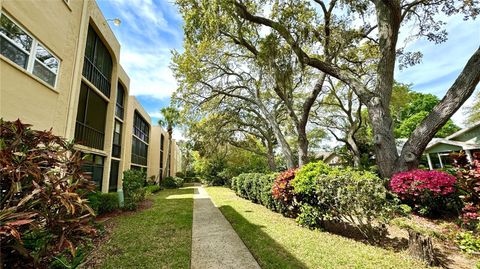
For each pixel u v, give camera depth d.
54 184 2.14
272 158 19.03
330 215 5.29
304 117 11.63
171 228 6.27
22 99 5.04
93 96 8.95
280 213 7.88
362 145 19.31
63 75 6.59
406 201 5.96
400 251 4.01
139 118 19.03
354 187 4.62
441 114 6.70
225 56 13.32
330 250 4.12
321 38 10.10
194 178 37.16
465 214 4.23
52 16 6.08
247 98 14.62
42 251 2.03
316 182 5.34
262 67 11.02
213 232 5.82
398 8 7.25
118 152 12.20
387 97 7.89
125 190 10.59
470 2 7.99
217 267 3.67
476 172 4.09
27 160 2.06
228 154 25.38
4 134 2.22
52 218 2.11
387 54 7.91
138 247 4.66
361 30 10.07
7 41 4.68
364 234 4.66
